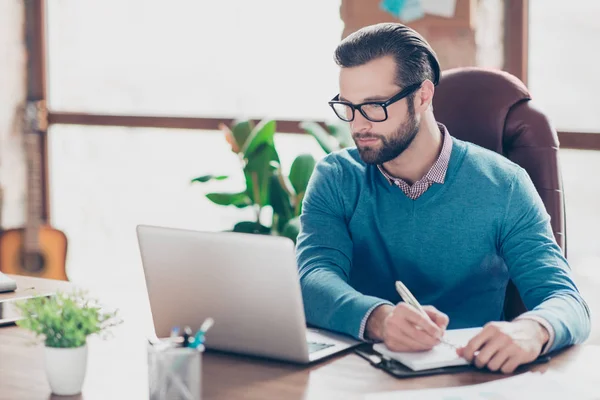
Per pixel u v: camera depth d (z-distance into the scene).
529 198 1.70
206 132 3.67
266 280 1.29
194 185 3.72
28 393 1.19
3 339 1.47
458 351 1.31
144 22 3.77
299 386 1.22
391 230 1.74
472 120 1.88
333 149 2.67
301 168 2.74
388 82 1.61
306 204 1.83
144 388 1.22
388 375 1.27
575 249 2.81
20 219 4.07
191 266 1.36
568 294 1.51
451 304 1.75
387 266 1.77
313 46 3.30
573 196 2.80
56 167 4.08
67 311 1.20
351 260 1.79
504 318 1.84
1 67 3.97
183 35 3.67
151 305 1.44
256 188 2.81
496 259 1.74
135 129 3.86
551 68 2.80
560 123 2.80
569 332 1.40
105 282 4.03
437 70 1.71
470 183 1.71
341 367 1.31
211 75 3.61
